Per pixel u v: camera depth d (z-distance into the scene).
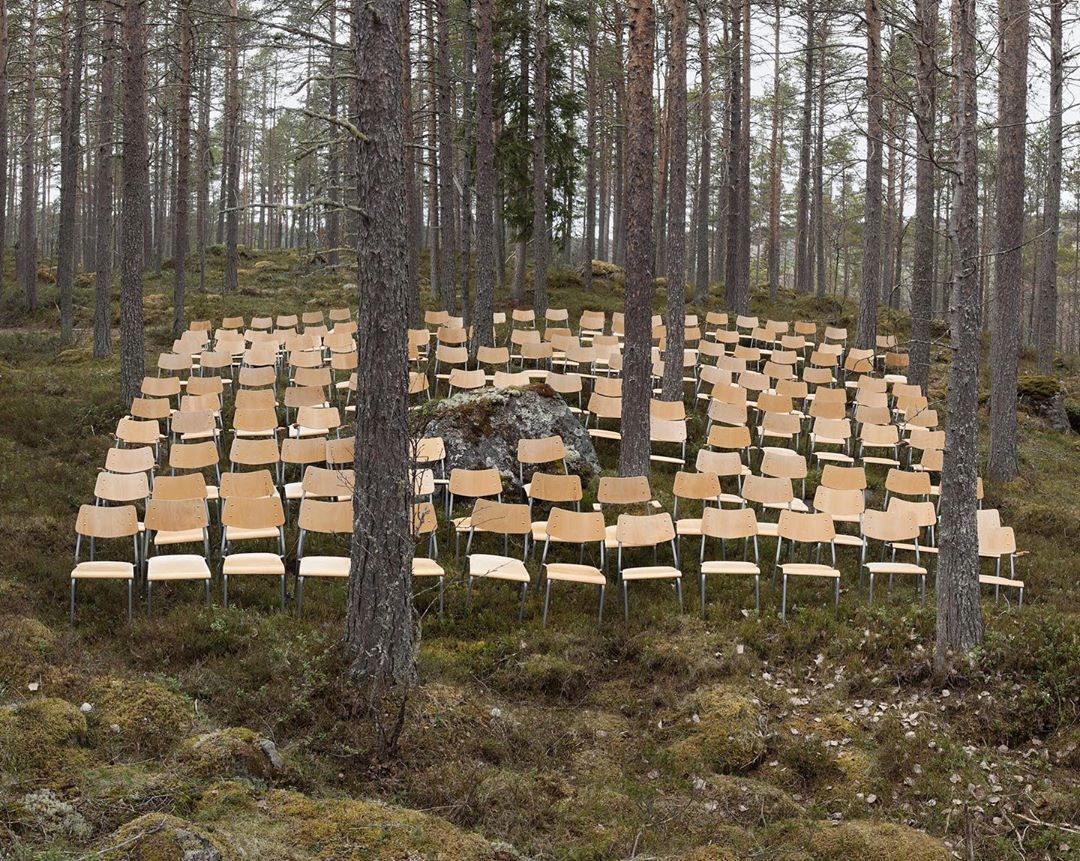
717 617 8.65
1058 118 19.00
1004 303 14.38
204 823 4.68
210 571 8.75
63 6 23.75
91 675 6.37
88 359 20.53
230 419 14.21
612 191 41.69
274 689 6.53
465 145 25.53
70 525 9.93
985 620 8.08
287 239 55.03
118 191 41.47
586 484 11.99
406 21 18.05
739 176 26.02
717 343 17.58
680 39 14.70
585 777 6.13
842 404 14.66
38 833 4.38
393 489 6.77
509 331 20.59
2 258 19.92
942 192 32.34
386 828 4.91
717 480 10.59
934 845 5.25
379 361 6.73
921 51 8.64
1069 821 5.77
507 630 8.37
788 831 5.51
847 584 9.88
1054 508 12.95
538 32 21.39
